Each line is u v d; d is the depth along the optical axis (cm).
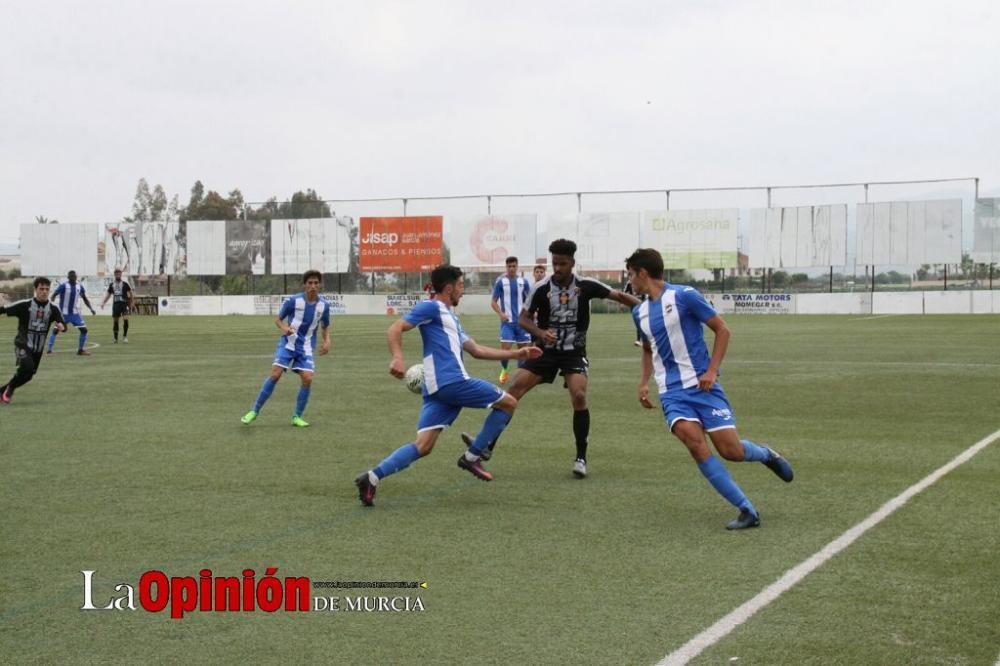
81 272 5544
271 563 557
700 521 644
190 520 660
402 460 708
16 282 5791
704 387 636
